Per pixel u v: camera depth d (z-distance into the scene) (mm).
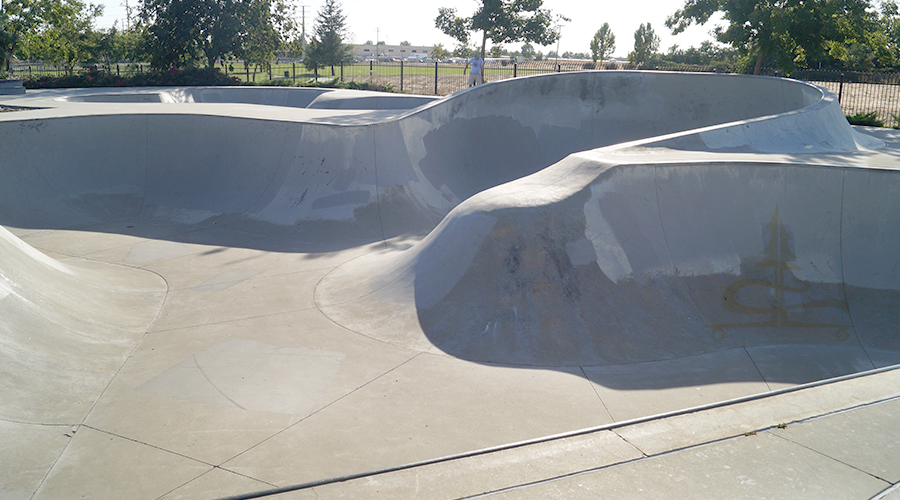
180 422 5203
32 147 12914
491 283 7301
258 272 9367
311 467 4504
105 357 6422
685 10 25578
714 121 15680
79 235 11438
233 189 13211
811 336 7039
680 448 3227
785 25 22562
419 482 3143
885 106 28672
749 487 2811
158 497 4152
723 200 8203
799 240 8023
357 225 11656
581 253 7422
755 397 3830
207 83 32469
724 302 7469
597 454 3238
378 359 6418
